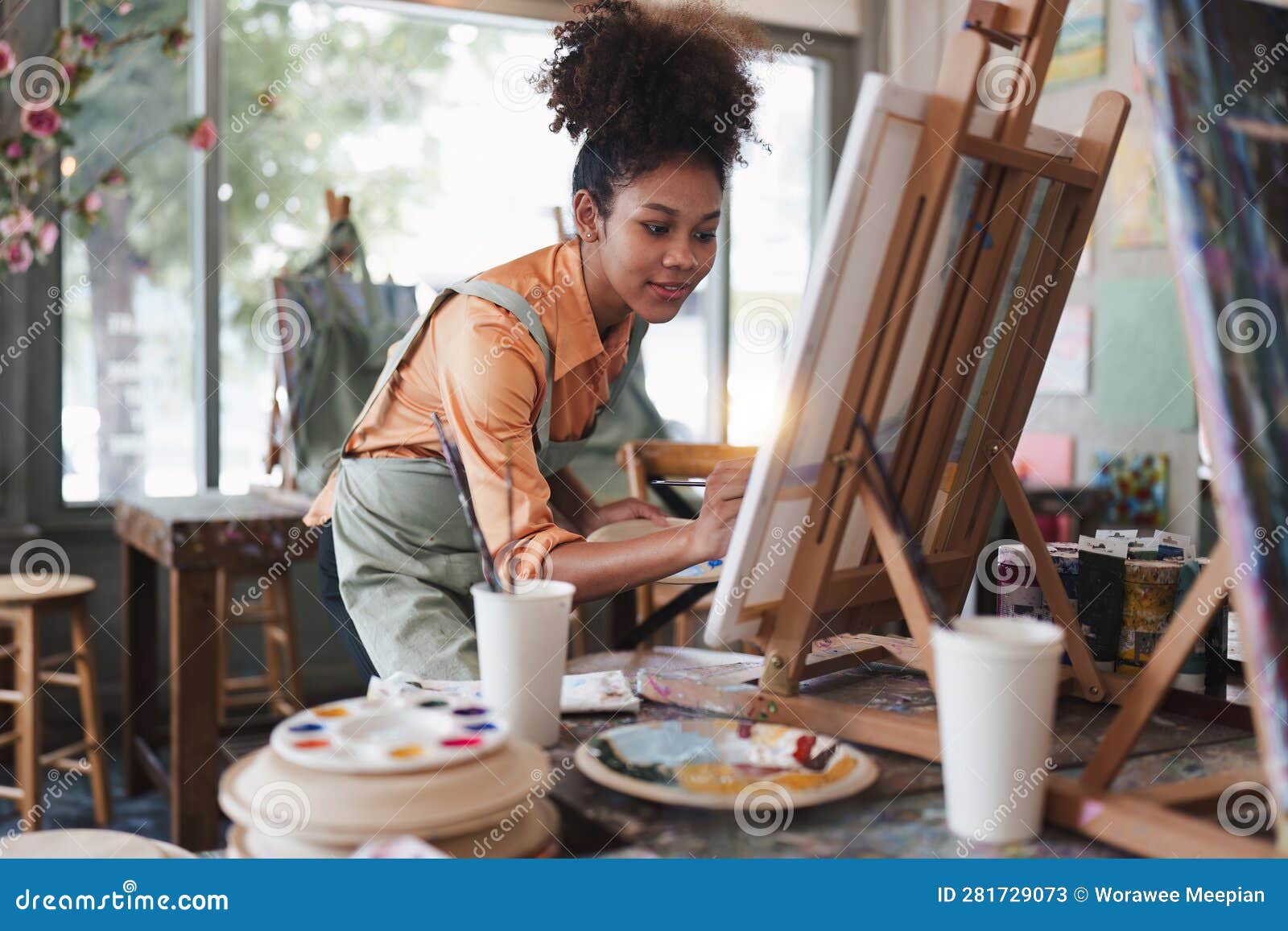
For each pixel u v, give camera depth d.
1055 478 3.72
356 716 0.74
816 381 0.83
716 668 1.14
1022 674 0.67
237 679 3.26
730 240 4.04
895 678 1.09
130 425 3.40
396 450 1.44
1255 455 0.60
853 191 0.79
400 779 0.65
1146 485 3.40
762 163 4.08
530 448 1.26
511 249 3.77
